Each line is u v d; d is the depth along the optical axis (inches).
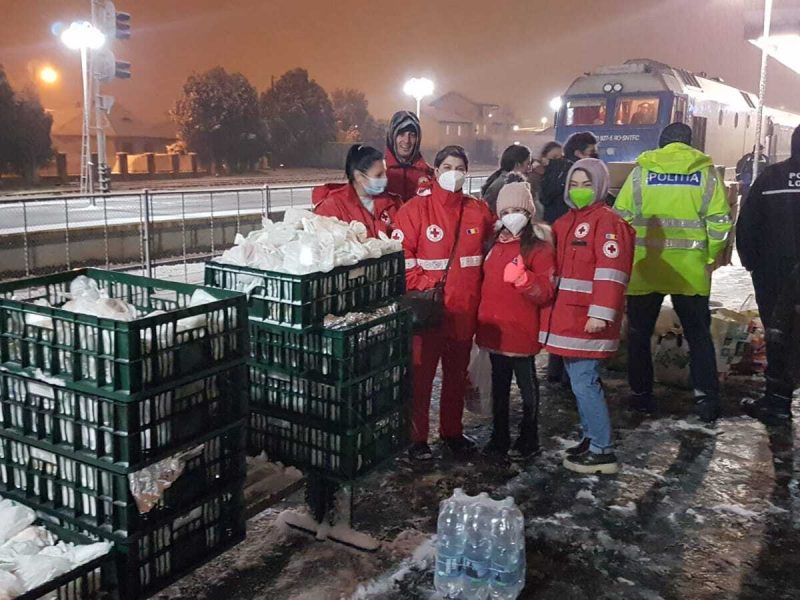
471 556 121.0
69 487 105.7
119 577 103.6
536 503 154.3
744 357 240.8
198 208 543.2
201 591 121.6
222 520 117.3
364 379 128.2
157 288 127.4
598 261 162.6
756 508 152.8
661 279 197.2
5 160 1186.0
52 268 376.2
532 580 127.0
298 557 132.1
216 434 111.7
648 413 205.9
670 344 227.8
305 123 1980.8
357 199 168.4
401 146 190.5
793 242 195.0
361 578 126.0
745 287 366.6
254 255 131.0
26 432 108.0
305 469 133.2
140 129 2037.4
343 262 129.6
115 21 676.1
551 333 167.6
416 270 166.7
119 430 99.4
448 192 166.1
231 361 112.6
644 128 626.2
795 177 192.5
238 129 1720.0
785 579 128.3
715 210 192.9
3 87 1184.8
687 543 139.4
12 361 107.7
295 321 125.5
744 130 843.4
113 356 98.0
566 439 188.9
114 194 397.4
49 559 98.4
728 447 183.2
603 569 130.6
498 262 170.2
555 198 235.1
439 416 195.3
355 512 149.3
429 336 166.6
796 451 181.2
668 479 165.6
